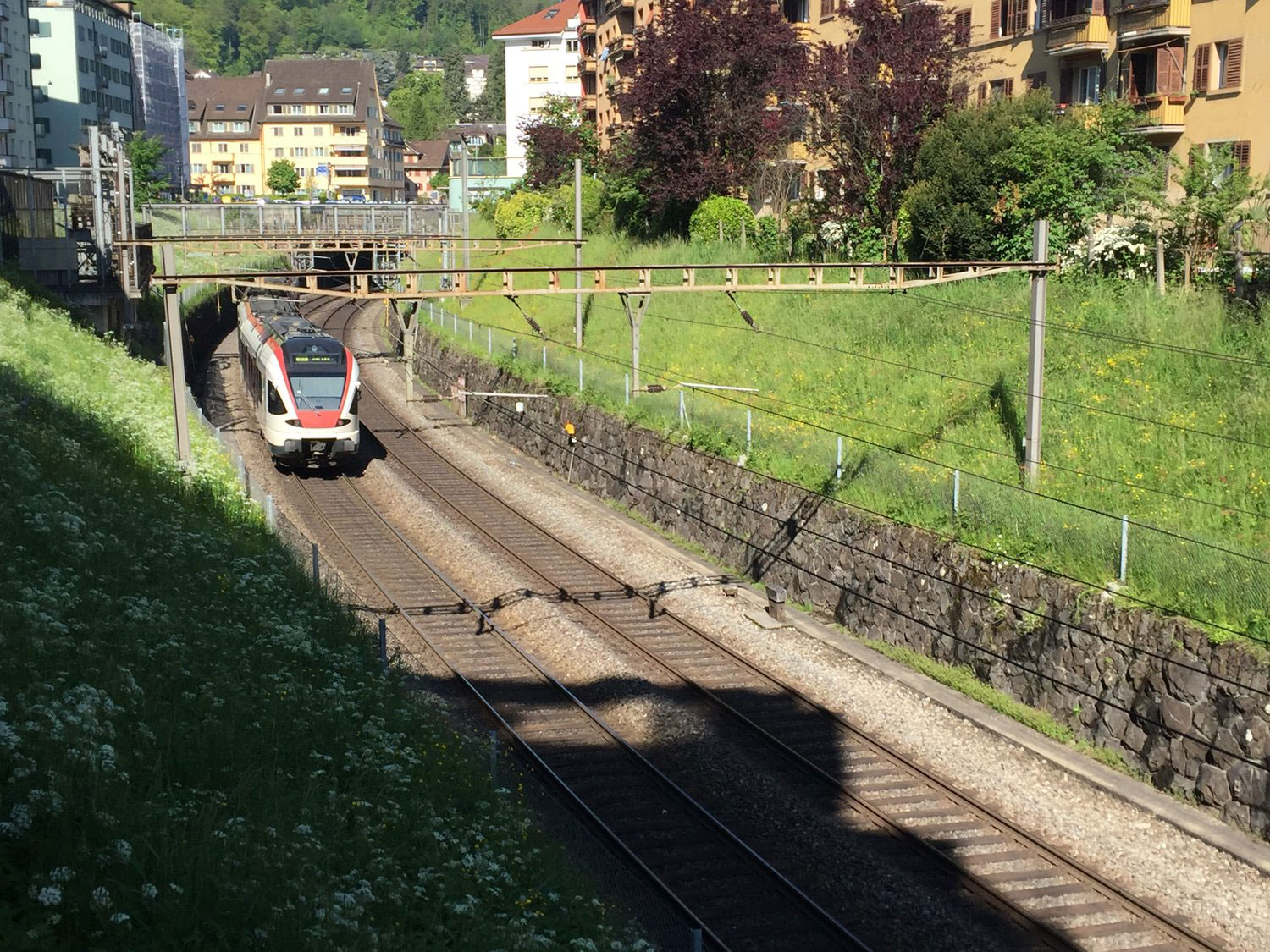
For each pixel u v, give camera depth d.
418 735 15.57
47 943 7.76
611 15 76.88
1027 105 35.59
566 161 74.19
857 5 39.25
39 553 15.37
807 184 50.50
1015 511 21.88
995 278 34.25
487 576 27.67
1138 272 31.66
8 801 8.97
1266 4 31.94
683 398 34.41
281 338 39.38
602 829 15.97
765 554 27.53
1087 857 15.50
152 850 9.08
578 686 21.53
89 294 43.75
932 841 15.82
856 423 29.25
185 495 23.69
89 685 10.88
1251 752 16.22
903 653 22.70
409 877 11.34
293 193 132.38
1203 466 22.00
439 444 43.00
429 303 60.38
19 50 89.25
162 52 123.81
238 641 15.70
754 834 16.09
